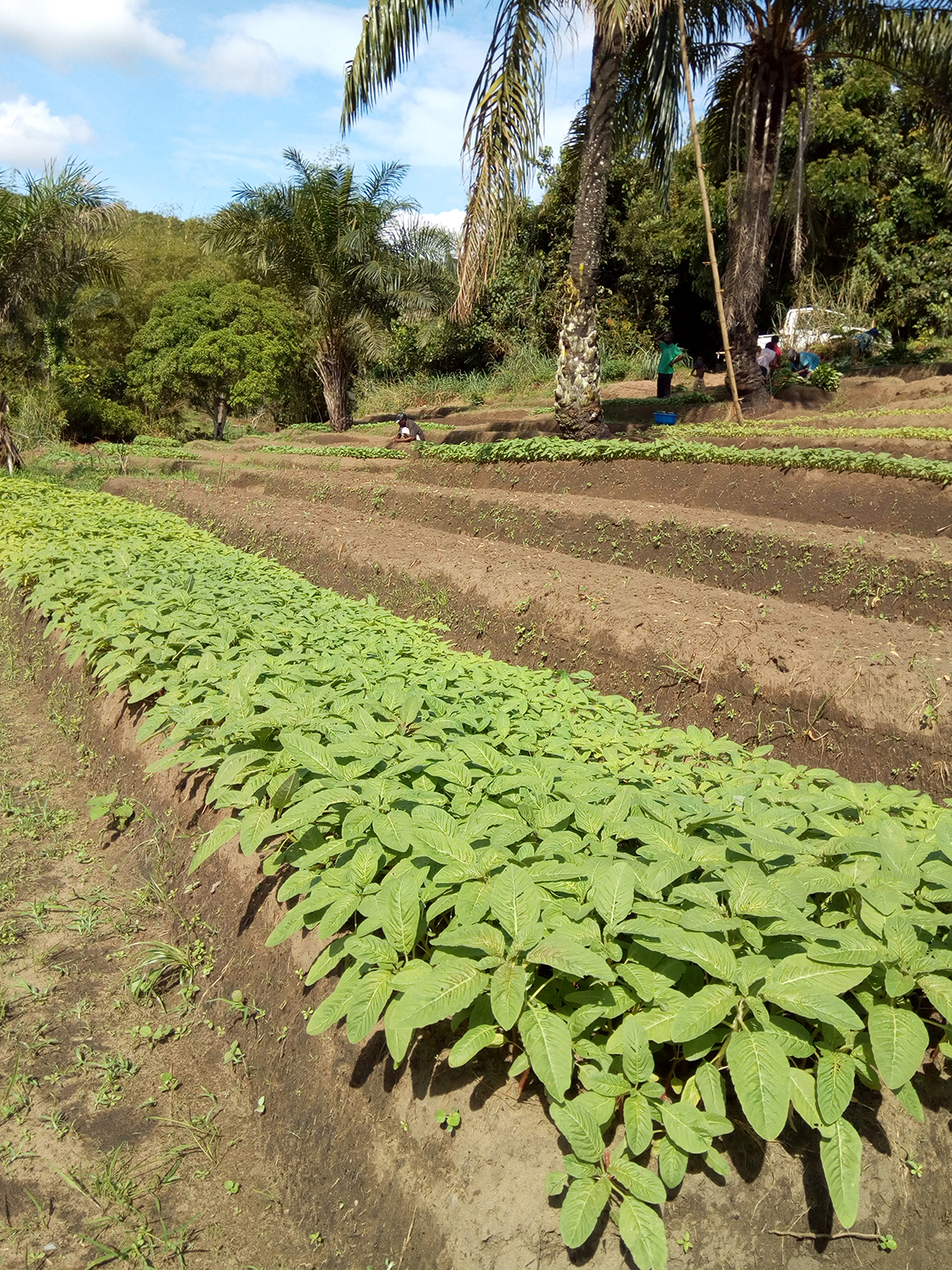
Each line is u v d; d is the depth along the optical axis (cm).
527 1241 194
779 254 2348
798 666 586
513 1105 217
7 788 485
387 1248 212
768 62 1446
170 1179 256
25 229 1716
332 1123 247
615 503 1087
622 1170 191
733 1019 216
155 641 499
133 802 432
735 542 884
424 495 1262
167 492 1572
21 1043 307
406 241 2266
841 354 2055
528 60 1116
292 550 1091
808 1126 213
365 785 293
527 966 226
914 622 749
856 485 983
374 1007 222
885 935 225
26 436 2478
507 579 802
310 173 2106
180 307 2705
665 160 1414
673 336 2942
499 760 334
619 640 677
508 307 2789
